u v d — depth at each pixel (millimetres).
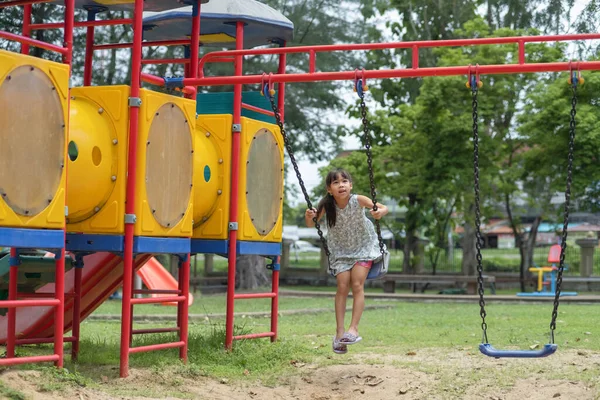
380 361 8586
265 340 9977
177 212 8086
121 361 7375
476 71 7895
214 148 9328
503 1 26906
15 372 6414
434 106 23469
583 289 26609
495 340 10414
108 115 7594
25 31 8430
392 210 38375
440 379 7602
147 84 24797
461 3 27875
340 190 7906
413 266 28844
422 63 28062
